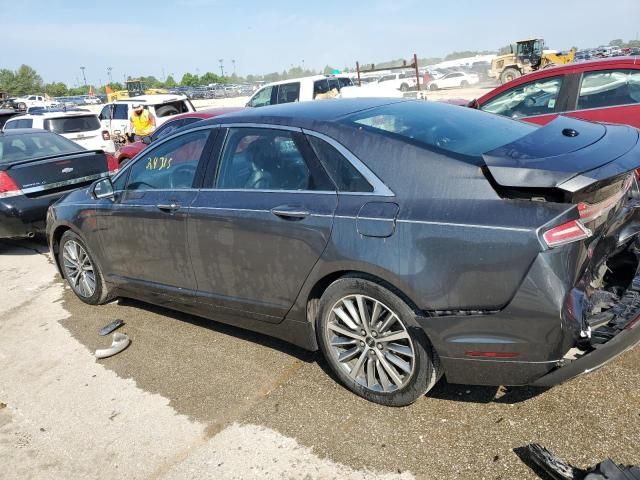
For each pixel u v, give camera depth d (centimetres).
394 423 282
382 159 279
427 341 267
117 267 439
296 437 282
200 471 267
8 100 5112
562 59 3031
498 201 244
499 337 243
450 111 345
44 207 662
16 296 547
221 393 330
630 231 307
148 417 316
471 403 289
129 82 4469
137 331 431
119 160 1059
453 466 248
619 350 241
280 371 346
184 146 379
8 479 279
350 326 295
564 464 231
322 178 297
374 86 1459
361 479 249
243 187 336
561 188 231
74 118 1336
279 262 312
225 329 417
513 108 657
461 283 246
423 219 254
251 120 343
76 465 283
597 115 589
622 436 252
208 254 352
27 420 328
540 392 291
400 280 260
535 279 229
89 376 371
